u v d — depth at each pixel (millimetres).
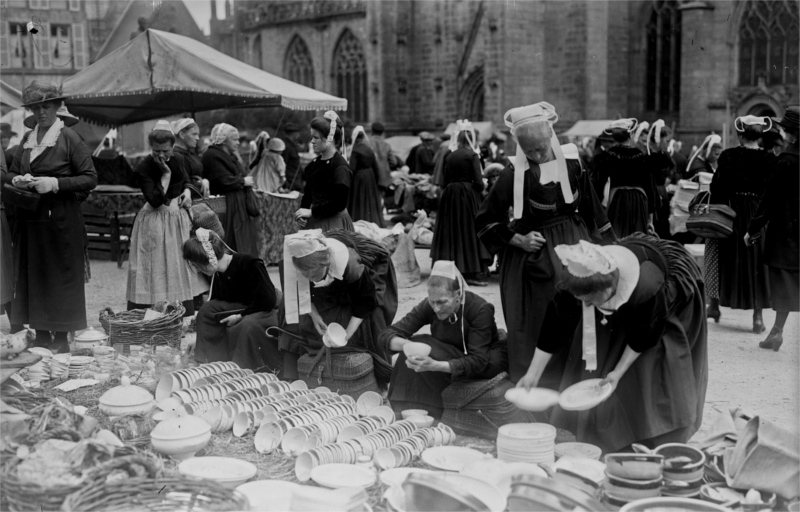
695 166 12359
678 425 4730
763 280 8695
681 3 38625
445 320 5512
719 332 8875
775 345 8000
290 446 4969
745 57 37812
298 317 5941
